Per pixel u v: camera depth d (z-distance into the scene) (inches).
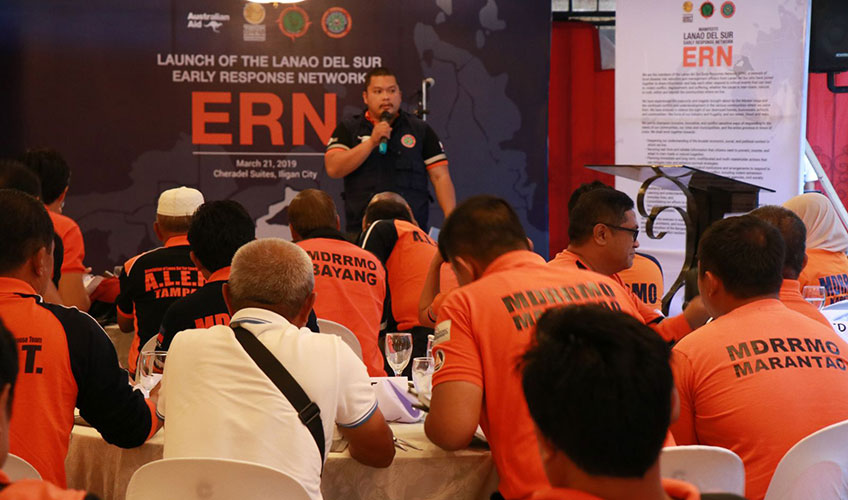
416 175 231.3
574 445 38.0
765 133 256.4
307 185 276.4
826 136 326.3
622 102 261.0
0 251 84.4
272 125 274.5
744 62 255.6
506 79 277.0
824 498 76.1
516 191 279.1
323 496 86.5
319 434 76.7
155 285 133.3
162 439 90.6
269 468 68.1
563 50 322.7
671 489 41.4
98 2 269.7
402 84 275.9
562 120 324.8
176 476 68.9
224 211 109.8
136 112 272.4
